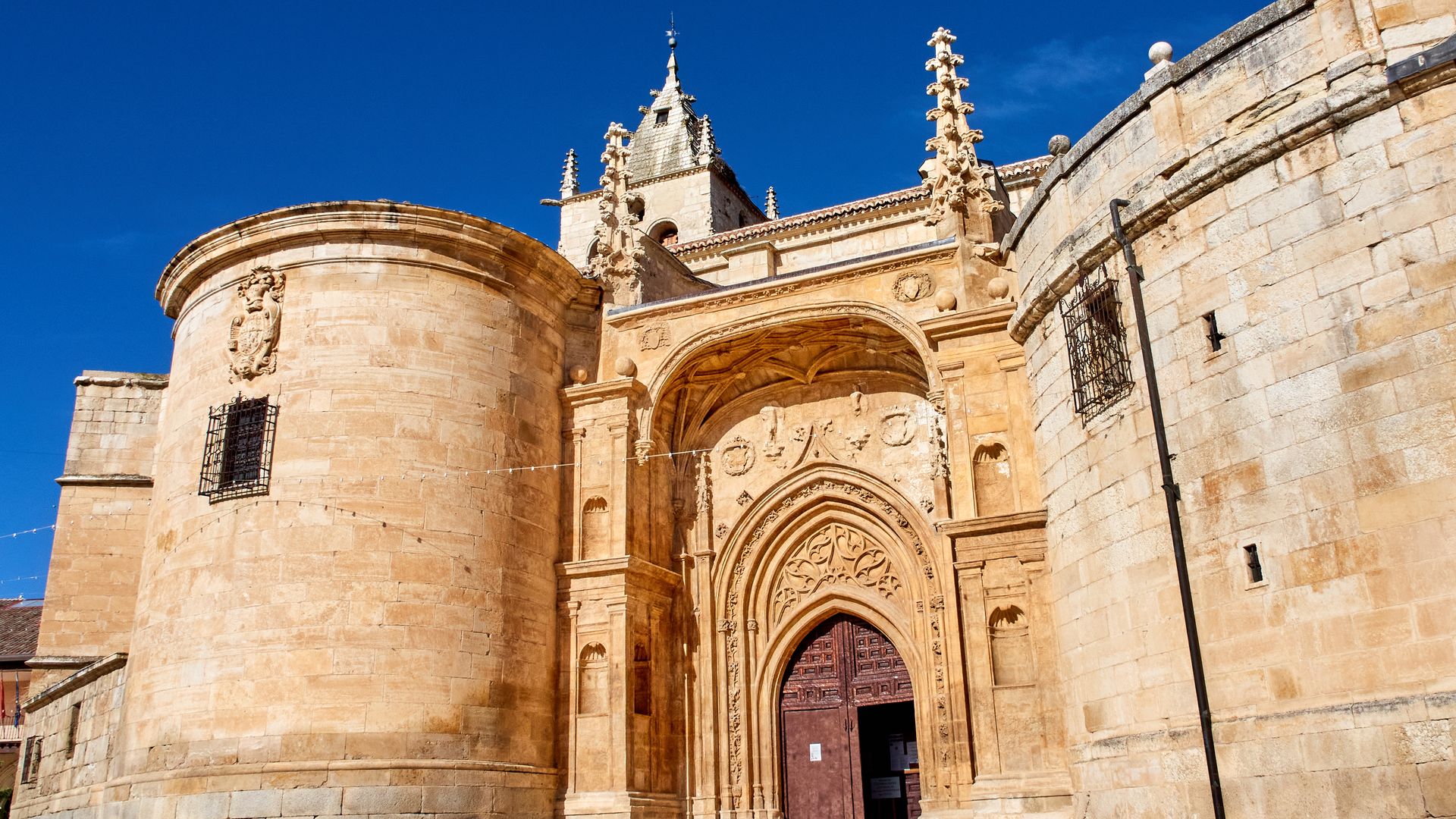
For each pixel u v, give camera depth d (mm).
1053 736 19188
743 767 24453
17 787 29844
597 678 23359
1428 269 13203
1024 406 21031
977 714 19859
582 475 24781
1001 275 22312
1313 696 13445
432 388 22641
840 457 25531
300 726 20156
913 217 35094
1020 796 19031
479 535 22359
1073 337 18094
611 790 22266
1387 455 13195
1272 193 14891
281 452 21719
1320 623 13508
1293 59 15156
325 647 20578
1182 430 15555
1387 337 13422
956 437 21391
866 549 25203
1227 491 14805
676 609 25469
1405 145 13656
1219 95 16000
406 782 20109
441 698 20953
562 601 23844
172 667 21234
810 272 24109
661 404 25531
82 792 25359
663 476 25906
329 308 22672
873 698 24594
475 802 20734
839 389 26078
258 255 23500
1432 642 12508
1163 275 16250
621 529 23984
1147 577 15891
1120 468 16734
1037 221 19734
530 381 24438
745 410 26766
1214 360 15250
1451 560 12484
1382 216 13711
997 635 20266
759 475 26062
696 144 51969
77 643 29531
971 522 20422
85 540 30344
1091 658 17219
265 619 20750
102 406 31562
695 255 36969
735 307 24859
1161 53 17547
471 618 21766
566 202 51375
